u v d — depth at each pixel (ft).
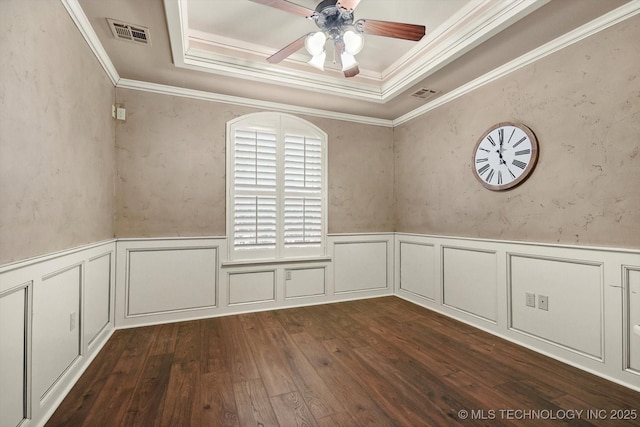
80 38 6.61
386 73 10.74
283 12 7.70
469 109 9.78
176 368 6.89
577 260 6.96
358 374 6.65
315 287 12.00
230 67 8.89
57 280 5.65
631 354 6.15
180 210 10.09
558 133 7.33
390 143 13.43
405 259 12.75
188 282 10.16
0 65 4.08
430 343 8.27
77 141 6.51
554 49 7.36
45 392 5.24
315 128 12.01
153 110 9.76
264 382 6.33
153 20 6.66
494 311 8.96
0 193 4.10
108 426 5.00
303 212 11.78
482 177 9.28
